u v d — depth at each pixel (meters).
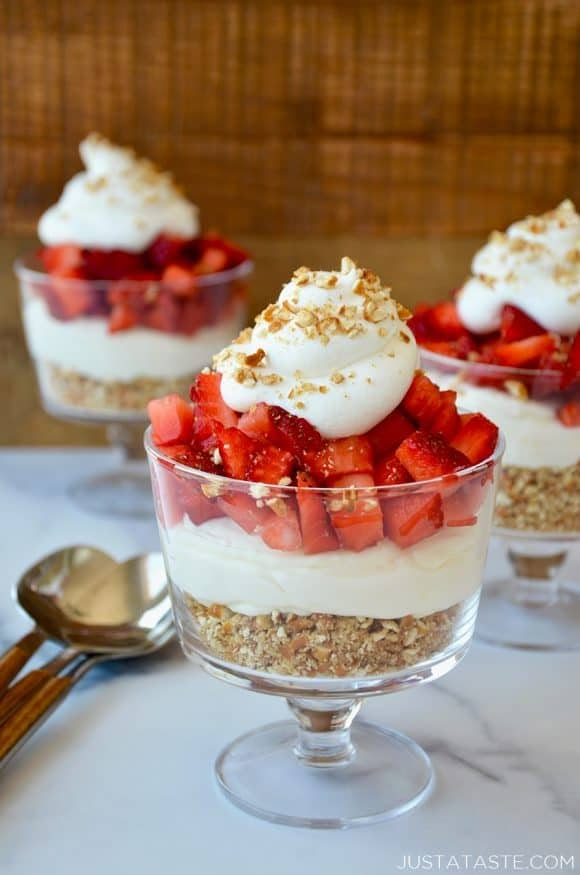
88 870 0.51
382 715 0.60
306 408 0.52
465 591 0.53
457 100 0.89
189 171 0.91
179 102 0.89
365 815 0.53
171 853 0.52
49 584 0.65
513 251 0.67
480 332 0.68
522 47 0.88
